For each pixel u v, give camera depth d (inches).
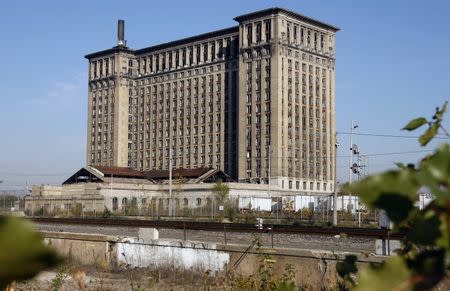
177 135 6048.2
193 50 6023.6
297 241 1212.5
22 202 4180.6
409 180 37.2
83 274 179.5
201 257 839.7
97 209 3981.3
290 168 5152.6
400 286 35.6
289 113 5221.5
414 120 52.2
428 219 37.2
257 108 5241.1
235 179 5452.8
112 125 6466.5
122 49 6501.0
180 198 4097.0
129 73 6535.4
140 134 6422.2
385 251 602.5
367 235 1157.1
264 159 5128.0
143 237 956.0
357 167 2081.7
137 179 4731.8
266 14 5270.7
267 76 5216.5
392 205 37.1
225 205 3154.5
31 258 29.5
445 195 36.4
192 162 5851.4
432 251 37.3
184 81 6053.2
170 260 883.4
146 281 749.3
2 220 29.7
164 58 6323.8
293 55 5315.0
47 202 4072.3
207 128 5777.6
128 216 3196.4
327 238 1214.9
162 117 6230.3
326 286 650.8
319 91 5531.5
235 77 5610.2
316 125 5457.7
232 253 797.9
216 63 5782.5
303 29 5472.4
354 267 87.5
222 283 546.6
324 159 5482.3
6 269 29.1
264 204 3270.2
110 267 888.9
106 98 6569.9
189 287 677.3
